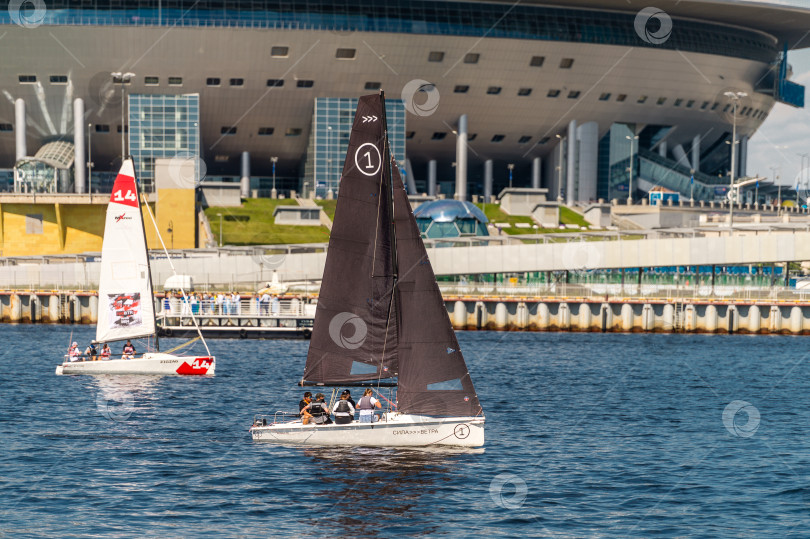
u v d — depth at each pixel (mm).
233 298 79938
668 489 31328
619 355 68125
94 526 27000
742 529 27609
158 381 52188
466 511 28594
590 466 34000
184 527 26984
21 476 31750
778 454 36500
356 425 35406
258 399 46219
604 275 92438
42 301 91375
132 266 56094
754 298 86875
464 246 92812
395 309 34312
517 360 64375
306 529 26938
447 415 35188
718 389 52875
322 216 134500
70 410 43031
